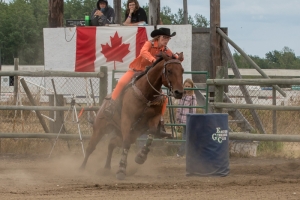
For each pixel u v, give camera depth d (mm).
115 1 39938
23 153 27641
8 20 140250
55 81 30406
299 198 15938
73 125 30219
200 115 20578
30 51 140875
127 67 30000
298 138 23188
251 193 16812
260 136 23609
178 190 17516
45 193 17016
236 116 28984
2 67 79812
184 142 26516
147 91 19453
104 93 26250
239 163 24688
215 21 29141
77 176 21141
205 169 20641
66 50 30516
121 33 29938
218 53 29203
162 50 20688
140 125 20250
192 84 27016
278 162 24859
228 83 24297
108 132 22266
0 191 17359
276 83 23391
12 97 33094
